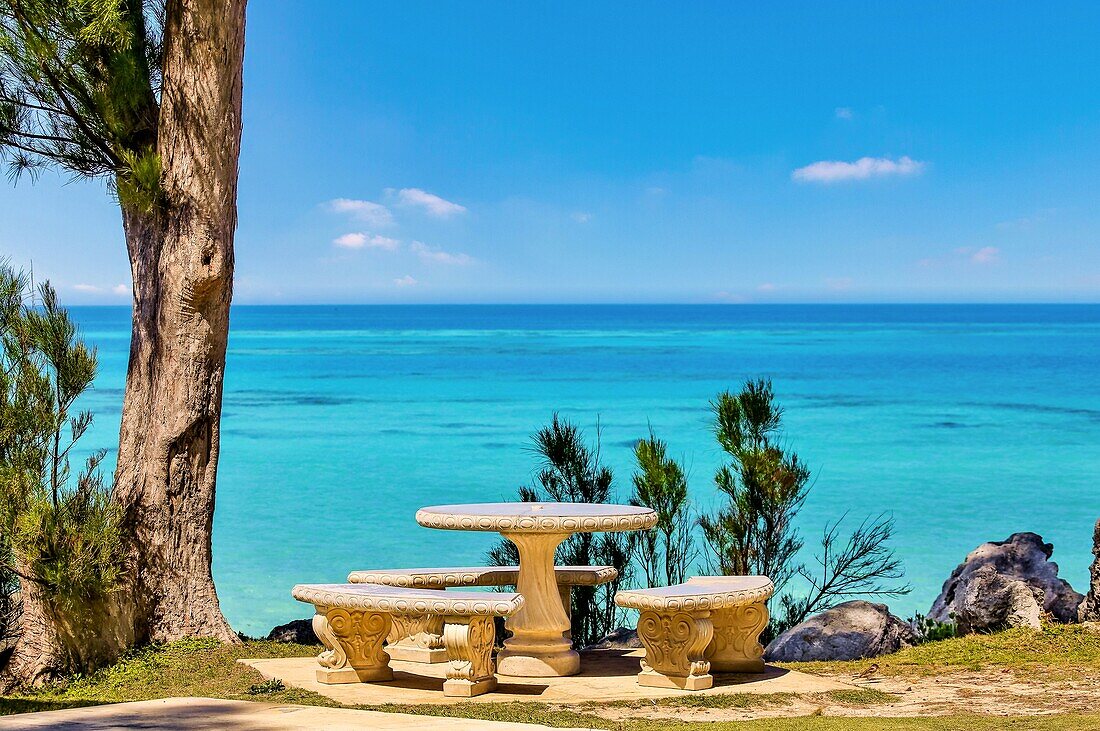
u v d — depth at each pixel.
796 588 15.55
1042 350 98.31
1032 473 29.14
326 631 7.77
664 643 7.66
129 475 9.35
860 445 35.56
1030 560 11.06
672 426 41.34
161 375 9.36
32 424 8.80
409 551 19.08
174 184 9.23
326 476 29.25
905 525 21.61
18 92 9.27
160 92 9.67
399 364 82.81
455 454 34.00
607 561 11.23
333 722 5.01
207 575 9.47
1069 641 9.16
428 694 7.39
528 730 4.84
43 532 8.45
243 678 8.02
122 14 9.20
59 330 9.12
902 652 9.37
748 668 8.25
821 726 6.07
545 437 11.82
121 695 7.98
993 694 7.44
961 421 43.06
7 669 8.92
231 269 9.51
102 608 8.91
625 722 6.57
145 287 9.45
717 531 11.28
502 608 7.11
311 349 105.62
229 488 27.03
